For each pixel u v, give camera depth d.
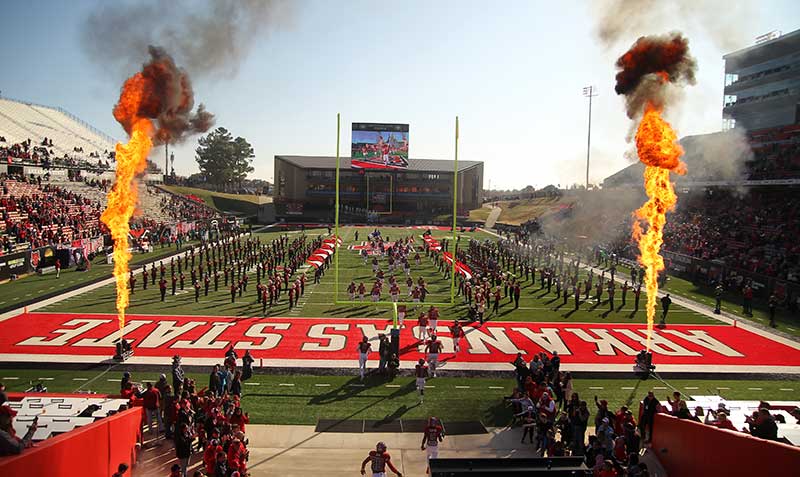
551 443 12.57
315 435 14.20
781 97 50.53
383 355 18.53
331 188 95.12
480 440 14.08
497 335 23.61
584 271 42.31
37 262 36.84
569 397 15.55
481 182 98.38
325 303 29.25
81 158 74.75
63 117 88.94
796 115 49.25
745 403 14.13
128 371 18.22
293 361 19.67
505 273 40.31
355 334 23.27
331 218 91.56
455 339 20.97
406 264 38.25
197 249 50.59
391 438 14.14
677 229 49.47
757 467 9.30
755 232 42.66
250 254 44.97
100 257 44.53
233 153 126.75
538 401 14.73
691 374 19.09
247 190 132.50
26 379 17.30
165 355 19.89
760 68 53.00
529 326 25.17
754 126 54.03
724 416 11.97
